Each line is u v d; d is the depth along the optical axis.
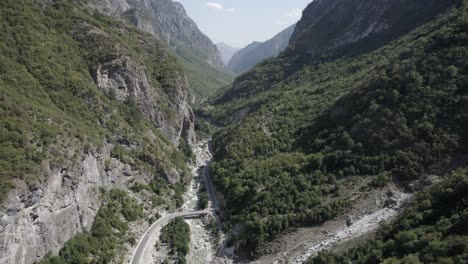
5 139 57.50
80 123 77.88
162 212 84.00
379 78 86.25
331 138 84.19
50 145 62.34
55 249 57.81
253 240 68.19
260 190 80.94
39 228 55.28
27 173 55.03
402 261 43.34
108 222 70.56
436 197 53.97
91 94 87.69
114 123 88.50
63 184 62.25
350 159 74.44
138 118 100.00
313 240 63.00
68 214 62.09
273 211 72.75
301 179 76.69
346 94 95.62
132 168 85.44
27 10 95.12
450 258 40.38
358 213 63.53
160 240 72.94
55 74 84.25
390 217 59.66
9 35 83.50
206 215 84.94
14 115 62.00
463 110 66.75
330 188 71.69
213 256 70.69
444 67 75.94
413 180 64.19
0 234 48.72
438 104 70.69
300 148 92.25
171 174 95.88
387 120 74.56
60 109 78.06
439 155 64.50
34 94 74.31
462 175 54.38
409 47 93.88
